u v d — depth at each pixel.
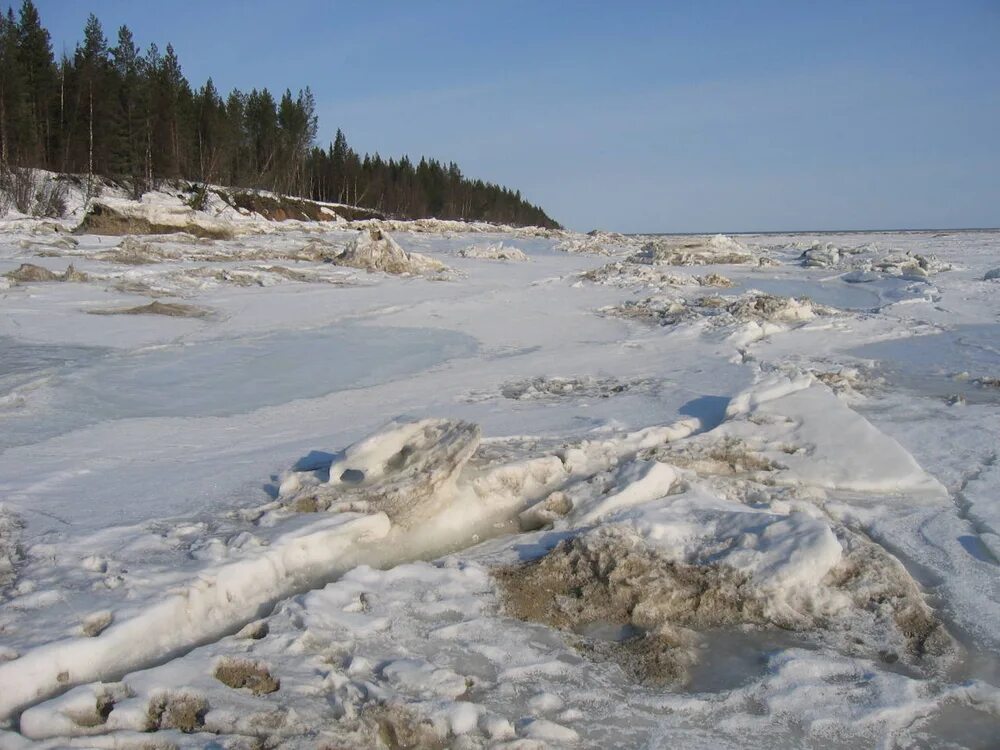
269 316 14.66
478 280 22.70
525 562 5.03
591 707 3.63
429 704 3.45
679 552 4.95
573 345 13.08
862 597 4.57
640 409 8.53
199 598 4.19
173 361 10.77
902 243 50.25
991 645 4.22
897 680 3.81
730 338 13.18
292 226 45.75
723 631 4.33
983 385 10.23
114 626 3.79
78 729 3.21
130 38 53.94
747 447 6.96
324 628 4.07
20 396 8.50
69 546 4.72
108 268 19.53
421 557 5.25
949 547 5.31
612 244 43.91
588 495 5.89
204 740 3.16
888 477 6.38
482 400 9.15
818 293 22.58
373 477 5.81
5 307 13.79
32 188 37.56
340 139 78.31
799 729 3.50
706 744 3.38
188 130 55.03
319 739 3.19
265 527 5.09
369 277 21.55
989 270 26.16
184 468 6.47
